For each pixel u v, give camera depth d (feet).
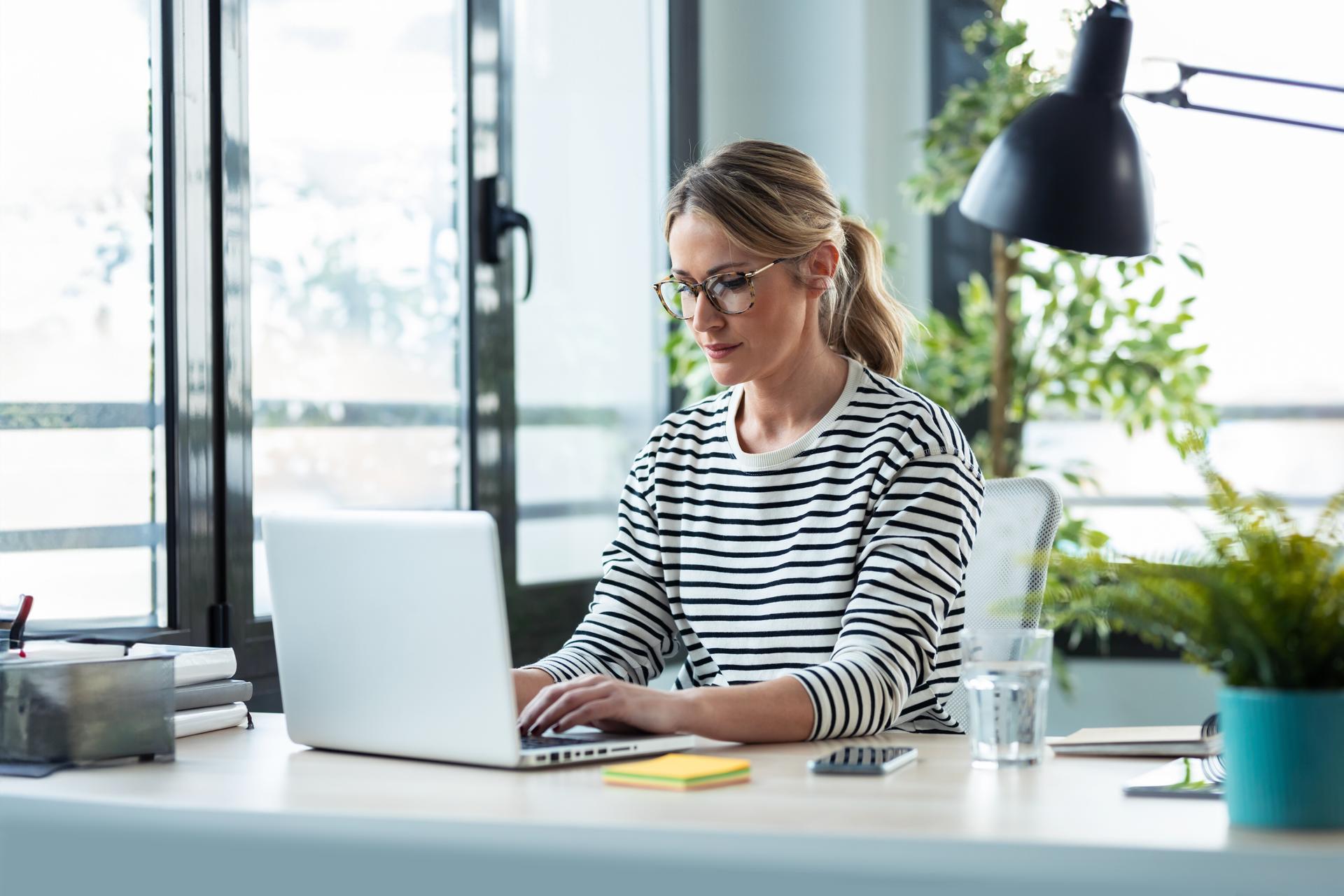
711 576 5.74
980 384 11.30
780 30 11.91
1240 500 3.39
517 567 9.56
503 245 9.35
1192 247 10.73
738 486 5.78
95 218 6.63
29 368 6.34
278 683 7.48
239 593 7.23
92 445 6.63
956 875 3.14
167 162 6.87
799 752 4.45
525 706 5.08
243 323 7.27
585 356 10.44
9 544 6.28
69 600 6.55
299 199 7.82
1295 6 11.05
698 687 5.78
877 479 5.40
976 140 10.99
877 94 11.77
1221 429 11.42
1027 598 5.90
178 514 6.88
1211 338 11.39
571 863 3.36
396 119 8.57
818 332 5.81
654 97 11.18
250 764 4.34
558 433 10.15
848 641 4.94
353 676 4.43
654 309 11.26
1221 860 3.02
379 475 8.48
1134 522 11.62
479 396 9.16
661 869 3.29
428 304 8.88
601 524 10.70
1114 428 11.64
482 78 9.18
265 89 7.57
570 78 10.19
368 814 3.51
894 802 3.61
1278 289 11.28
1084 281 10.92
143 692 4.36
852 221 6.12
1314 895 2.98
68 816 3.79
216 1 7.10
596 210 10.53
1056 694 11.60
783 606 5.52
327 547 4.42
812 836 3.21
